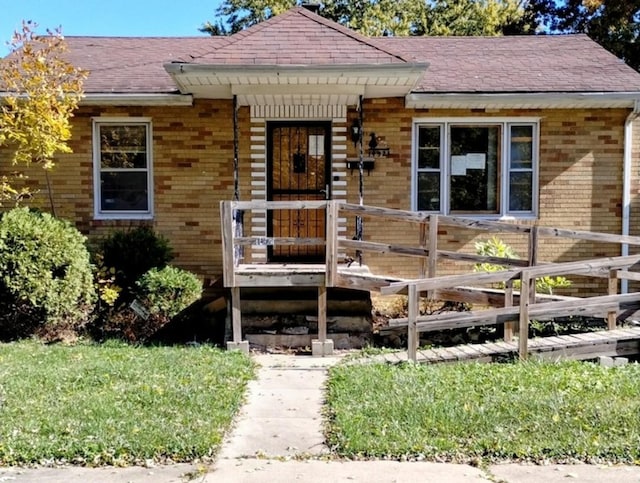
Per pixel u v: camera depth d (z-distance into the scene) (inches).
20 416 194.4
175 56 457.7
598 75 404.8
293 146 397.4
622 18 813.2
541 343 287.4
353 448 174.2
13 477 156.3
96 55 460.1
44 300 321.1
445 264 398.0
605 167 397.1
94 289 352.5
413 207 397.1
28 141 352.8
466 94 374.3
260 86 344.8
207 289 395.9
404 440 178.5
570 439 178.2
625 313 303.1
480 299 322.7
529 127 399.2
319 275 312.7
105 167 397.4
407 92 367.9
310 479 156.1
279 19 364.2
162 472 160.6
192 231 395.9
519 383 235.1
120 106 389.4
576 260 398.9
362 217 394.9
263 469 162.9
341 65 314.3
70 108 358.6
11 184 385.1
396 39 505.7
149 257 367.6
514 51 468.1
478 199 403.5
